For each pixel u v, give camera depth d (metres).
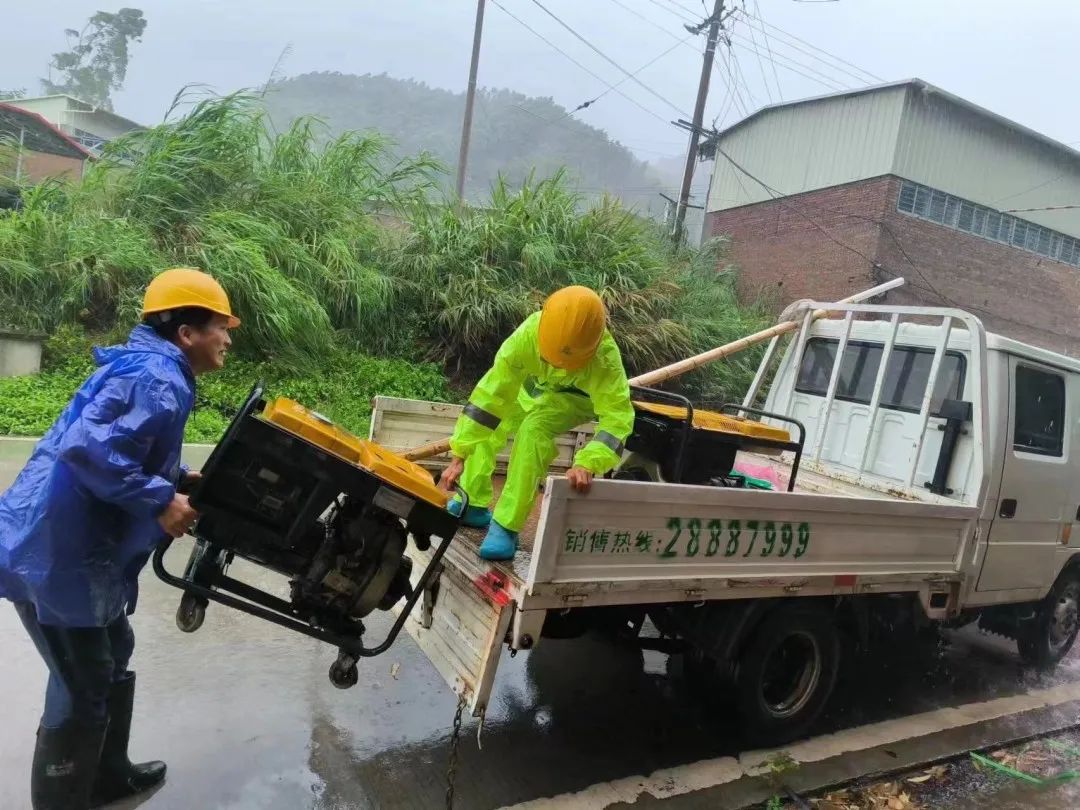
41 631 2.23
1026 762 3.86
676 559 2.95
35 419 6.76
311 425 2.38
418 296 10.28
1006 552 4.42
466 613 2.88
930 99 17.09
